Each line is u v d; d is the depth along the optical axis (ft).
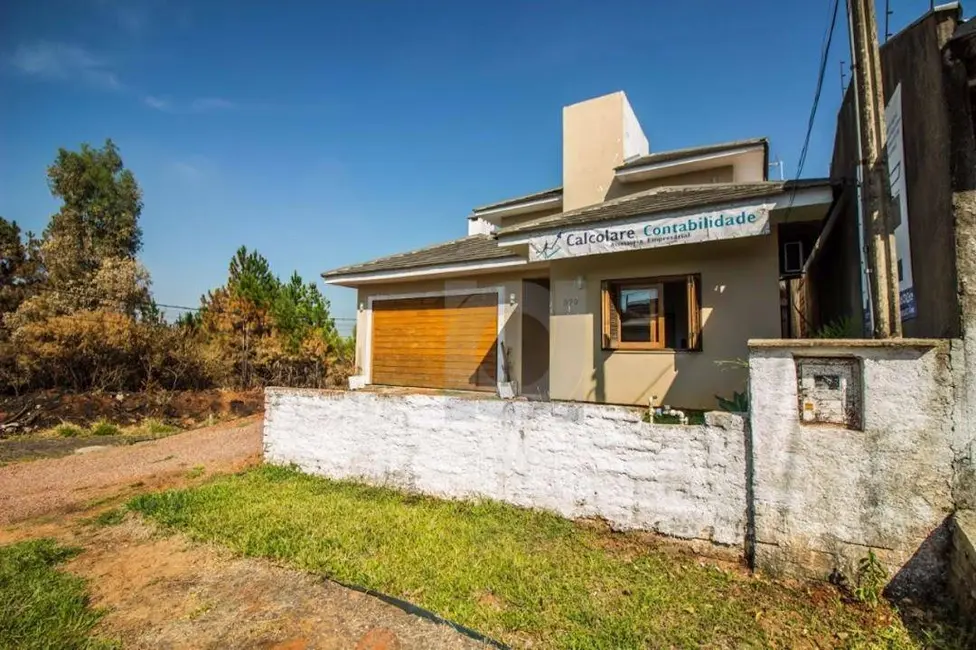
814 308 48.57
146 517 26.61
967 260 15.26
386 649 14.48
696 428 20.24
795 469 17.65
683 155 41.11
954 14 16.08
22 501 32.68
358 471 31.19
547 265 40.24
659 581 17.85
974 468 15.15
